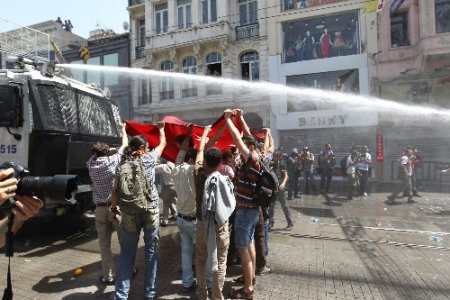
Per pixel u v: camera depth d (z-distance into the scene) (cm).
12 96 547
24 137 561
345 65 1659
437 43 1427
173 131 489
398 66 1577
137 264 505
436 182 1455
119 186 365
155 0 1977
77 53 2220
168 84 1950
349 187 1159
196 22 1869
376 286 429
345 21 1672
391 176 1542
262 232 462
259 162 373
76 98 668
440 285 434
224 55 1825
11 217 156
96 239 640
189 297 397
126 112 2041
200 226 366
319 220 817
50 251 570
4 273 468
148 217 374
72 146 616
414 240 641
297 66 1742
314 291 413
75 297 396
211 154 357
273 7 1780
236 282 432
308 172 1270
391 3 1556
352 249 584
